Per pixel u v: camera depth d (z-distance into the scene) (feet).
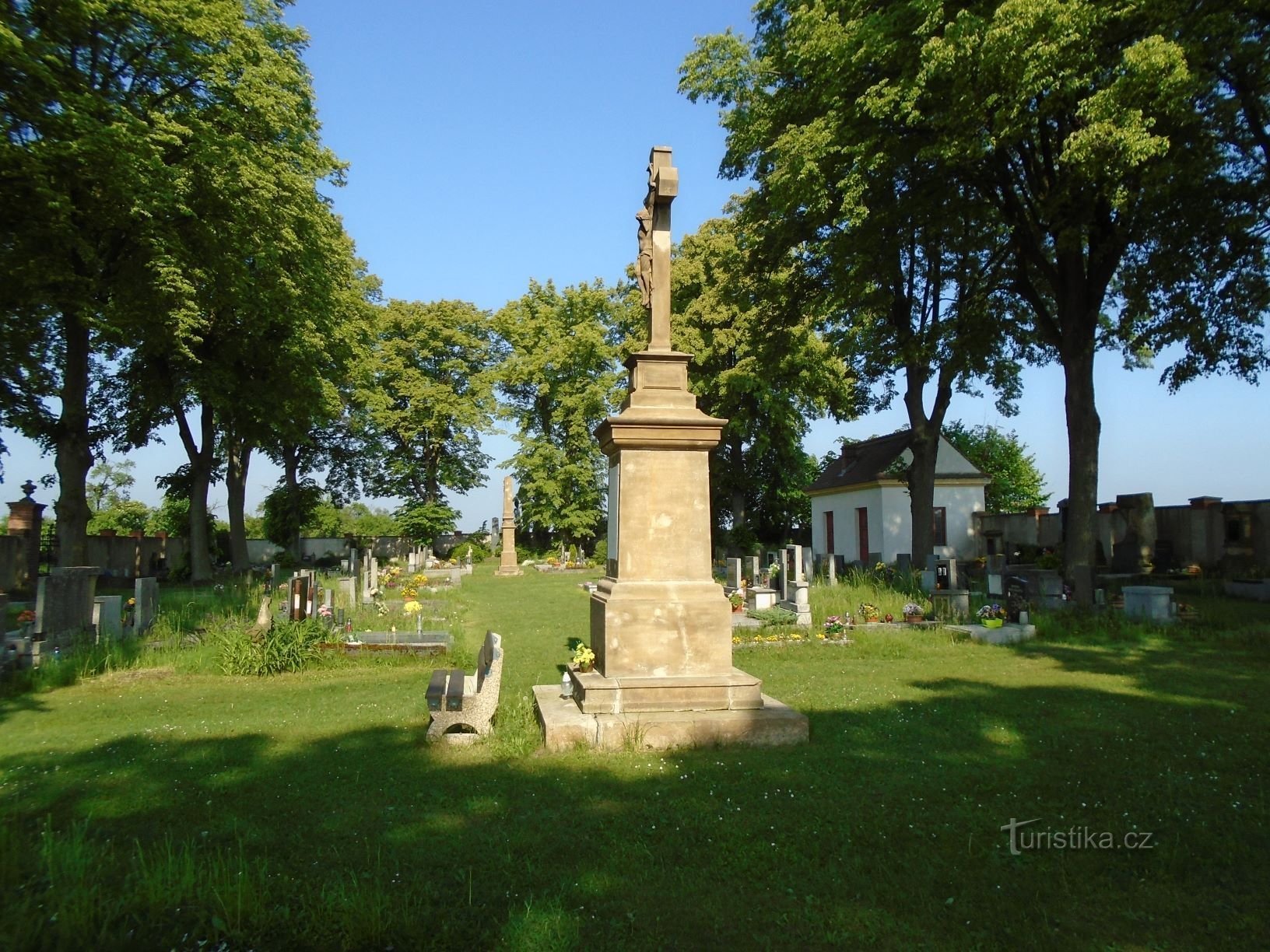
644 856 15.98
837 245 67.51
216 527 146.00
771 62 73.72
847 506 138.31
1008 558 111.34
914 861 15.76
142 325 76.74
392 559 144.87
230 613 54.49
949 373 80.12
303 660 40.60
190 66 68.44
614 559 27.76
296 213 78.64
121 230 70.64
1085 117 48.62
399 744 24.57
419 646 43.01
